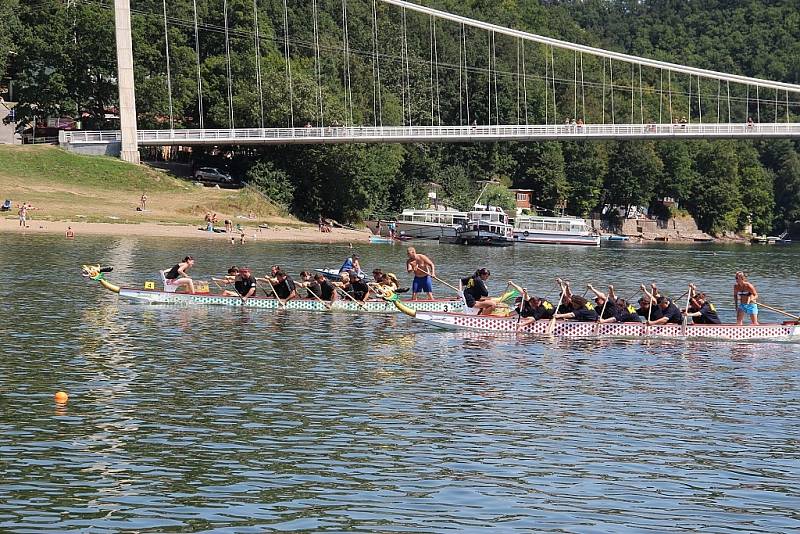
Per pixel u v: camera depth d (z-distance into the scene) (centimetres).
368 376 3525
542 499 2278
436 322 4591
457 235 12962
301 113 14662
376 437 2719
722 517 2208
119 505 2172
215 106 14788
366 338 4341
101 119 14750
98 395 3091
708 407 3191
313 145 14012
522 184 19725
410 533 2066
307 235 12006
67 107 14012
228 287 6128
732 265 10881
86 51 14012
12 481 2291
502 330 4584
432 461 2522
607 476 2450
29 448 2528
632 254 12606
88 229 9919
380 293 4797
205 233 10650
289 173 14212
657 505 2264
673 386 3503
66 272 6412
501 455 2589
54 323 4422
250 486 2309
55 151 13050
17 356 3650
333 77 16975
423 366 3738
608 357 4050
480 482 2378
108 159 13150
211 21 16012
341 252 9725
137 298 5209
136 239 9438
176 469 2411
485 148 19350
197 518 2114
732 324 4591
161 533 2034
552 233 14288
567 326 4547
